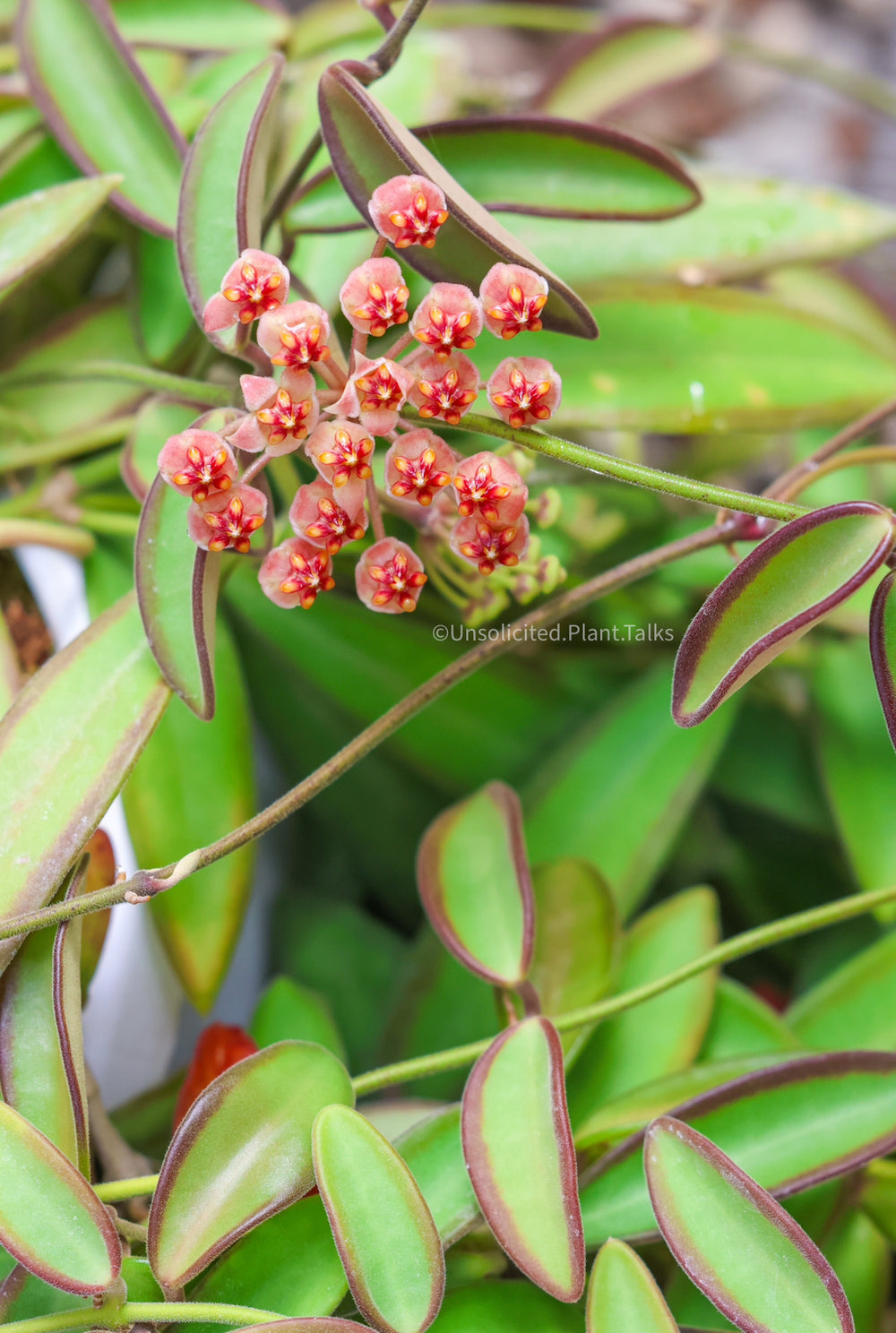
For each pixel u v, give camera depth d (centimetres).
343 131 63
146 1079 71
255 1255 64
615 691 78
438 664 76
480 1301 65
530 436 62
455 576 68
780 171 109
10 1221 62
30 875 64
